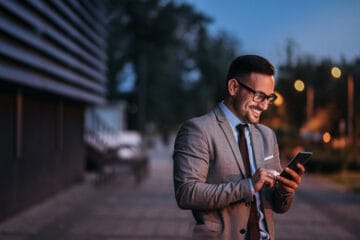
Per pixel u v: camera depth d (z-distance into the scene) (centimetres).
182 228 994
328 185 1836
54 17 1252
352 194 1573
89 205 1296
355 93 2597
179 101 7381
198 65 7294
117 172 1941
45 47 1183
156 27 5931
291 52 2834
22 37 1013
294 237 924
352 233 966
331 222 1080
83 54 1617
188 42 6912
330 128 2720
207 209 313
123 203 1339
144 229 985
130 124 6575
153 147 4950
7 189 1052
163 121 7662
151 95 6344
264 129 346
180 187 316
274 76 332
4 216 1038
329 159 2305
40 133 1316
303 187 1761
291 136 2917
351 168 2339
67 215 1138
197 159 319
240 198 307
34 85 1077
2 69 893
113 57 5862
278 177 311
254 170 328
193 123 327
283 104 2867
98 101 1902
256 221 328
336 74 1362
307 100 2816
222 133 325
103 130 2370
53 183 1462
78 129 1809
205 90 7306
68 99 1591
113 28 5750
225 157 321
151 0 5875
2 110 1020
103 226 1013
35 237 905
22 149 1156
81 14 1586
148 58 6106
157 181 1961
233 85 329
